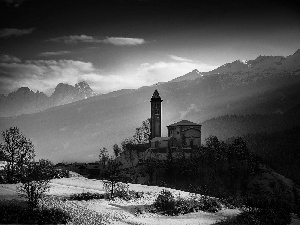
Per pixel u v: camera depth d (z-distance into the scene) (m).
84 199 70.19
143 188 91.06
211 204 73.38
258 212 70.50
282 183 130.88
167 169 140.62
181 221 60.22
